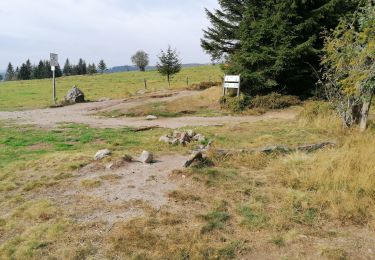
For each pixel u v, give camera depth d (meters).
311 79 20.03
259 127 12.99
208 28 25.88
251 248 4.93
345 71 10.70
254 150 8.85
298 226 5.52
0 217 5.86
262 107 18.23
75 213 5.85
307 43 17.80
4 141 11.84
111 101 24.06
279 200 6.35
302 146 9.13
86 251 4.76
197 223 5.51
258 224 5.50
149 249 4.83
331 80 12.91
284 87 19.50
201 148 9.73
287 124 13.26
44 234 5.20
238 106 18.16
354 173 7.06
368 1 9.52
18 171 8.20
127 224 5.41
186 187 6.89
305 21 18.36
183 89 28.45
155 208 5.99
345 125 11.41
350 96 10.92
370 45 8.70
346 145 8.81
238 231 5.35
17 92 42.53
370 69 9.26
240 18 24.23
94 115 18.97
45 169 8.20
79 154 9.07
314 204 6.16
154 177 7.41
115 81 56.59
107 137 12.27
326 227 5.52
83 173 7.80
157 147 10.12
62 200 6.40
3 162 9.11
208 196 6.50
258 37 18.55
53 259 4.60
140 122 16.33
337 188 6.65
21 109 22.59
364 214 5.85
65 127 14.79
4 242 5.07
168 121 16.48
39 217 5.74
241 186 6.93
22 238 5.11
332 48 10.92
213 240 5.09
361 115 11.00
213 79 48.81
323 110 13.09
